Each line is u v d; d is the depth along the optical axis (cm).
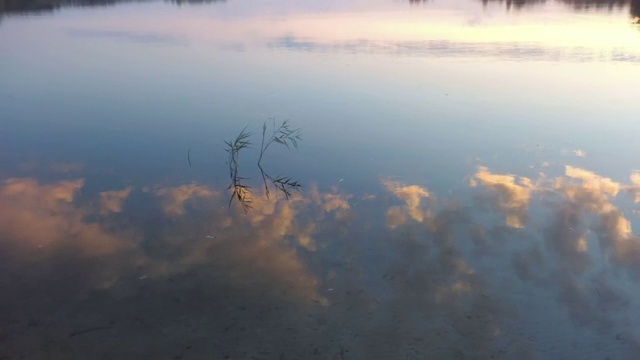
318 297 316
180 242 372
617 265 338
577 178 450
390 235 377
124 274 338
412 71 793
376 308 307
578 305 304
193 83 750
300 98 673
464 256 352
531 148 511
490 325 292
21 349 278
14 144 539
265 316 301
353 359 271
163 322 297
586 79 736
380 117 603
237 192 439
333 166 484
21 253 357
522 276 330
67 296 318
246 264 347
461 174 462
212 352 276
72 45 1045
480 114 607
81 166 489
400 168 476
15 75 814
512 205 410
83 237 376
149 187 450
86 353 276
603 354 270
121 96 696
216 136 555
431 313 302
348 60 870
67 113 634
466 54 893
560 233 372
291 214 407
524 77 750
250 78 770
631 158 486
